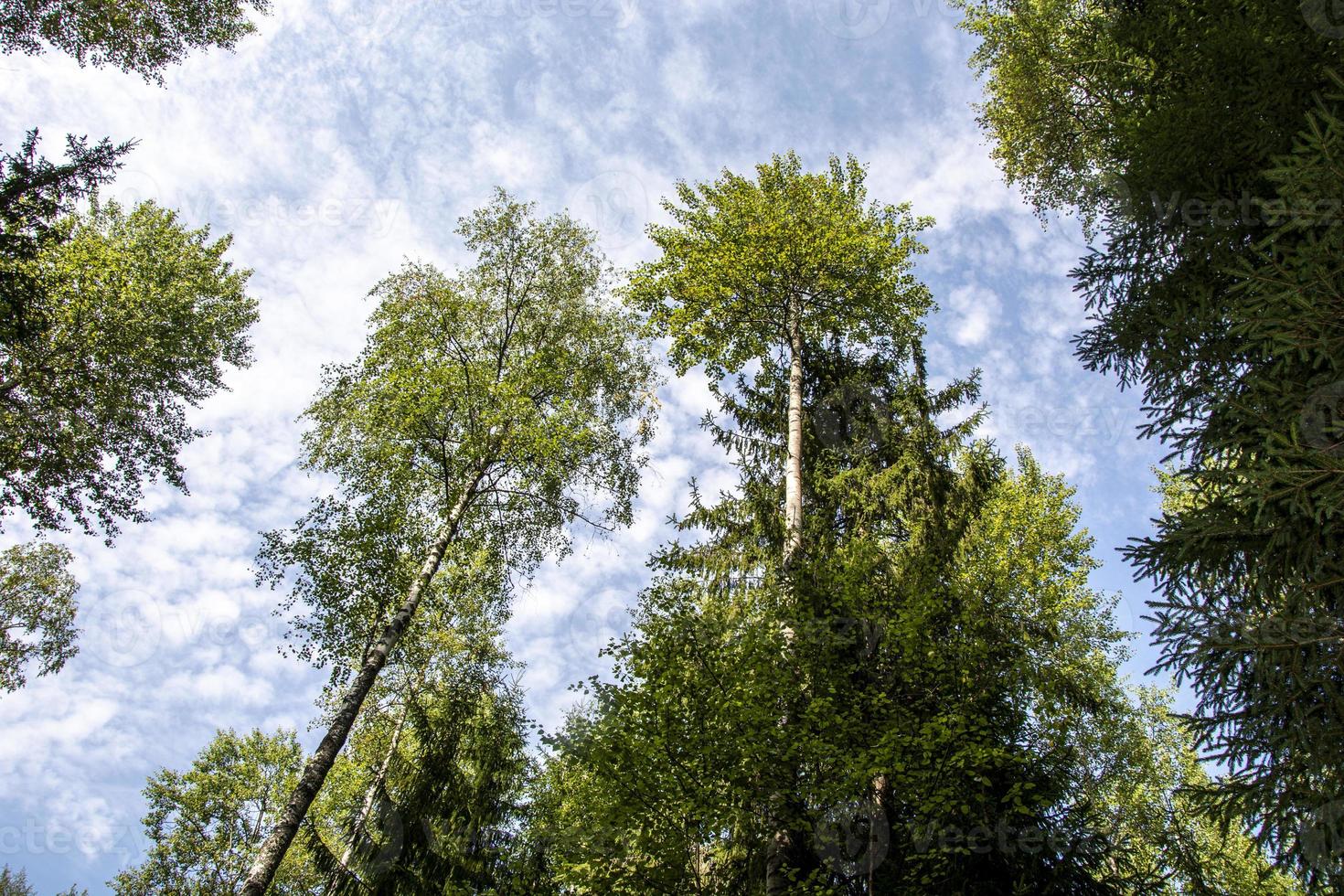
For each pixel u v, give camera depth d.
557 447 12.20
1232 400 5.85
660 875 7.34
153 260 19.91
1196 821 12.59
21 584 19.00
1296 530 5.53
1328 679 5.23
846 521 11.62
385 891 10.59
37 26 12.81
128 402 16.27
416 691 12.91
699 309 14.14
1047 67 14.24
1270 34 6.27
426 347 13.05
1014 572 10.20
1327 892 5.08
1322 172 5.05
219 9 13.89
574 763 8.55
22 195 9.20
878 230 15.38
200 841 20.98
